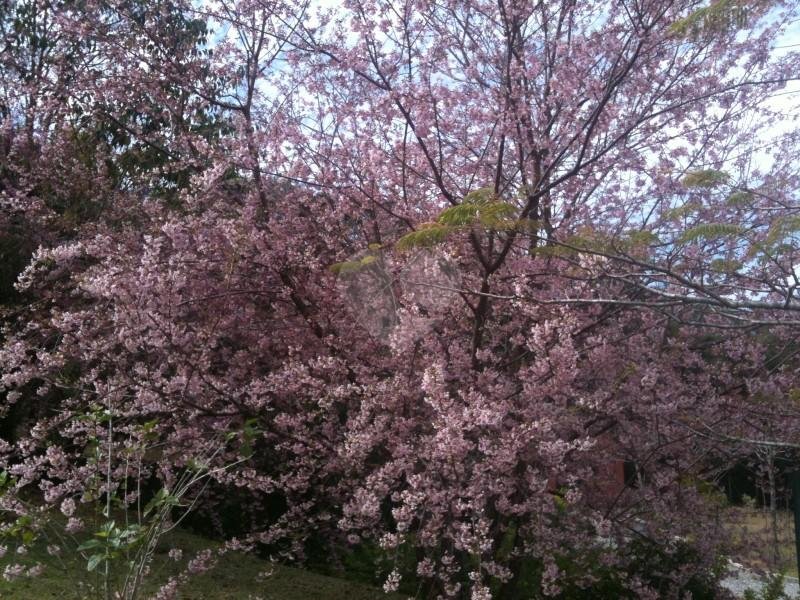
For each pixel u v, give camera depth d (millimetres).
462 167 7059
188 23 8445
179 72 7820
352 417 6438
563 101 6598
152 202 7477
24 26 8758
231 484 7336
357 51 6723
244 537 7637
